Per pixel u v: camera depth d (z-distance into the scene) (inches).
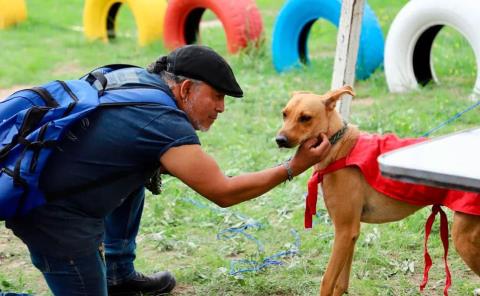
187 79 119.2
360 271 161.6
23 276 167.3
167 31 465.7
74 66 438.3
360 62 367.9
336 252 137.0
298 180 222.4
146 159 117.0
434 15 322.7
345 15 194.4
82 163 114.6
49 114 113.2
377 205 136.2
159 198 213.3
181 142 115.0
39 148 110.7
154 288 155.9
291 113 132.1
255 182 119.6
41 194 114.3
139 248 183.0
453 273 161.5
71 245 117.3
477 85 307.9
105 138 114.7
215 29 556.1
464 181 90.2
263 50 429.1
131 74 121.9
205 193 117.3
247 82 373.1
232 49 426.0
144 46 490.6
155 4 491.5
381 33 374.9
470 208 120.2
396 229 183.5
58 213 116.1
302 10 388.8
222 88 119.9
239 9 421.1
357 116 298.2
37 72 417.4
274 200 209.3
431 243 175.0
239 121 303.1
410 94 330.6
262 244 180.5
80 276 119.6
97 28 522.9
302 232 185.6
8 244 187.0
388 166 96.0
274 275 162.2
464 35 313.4
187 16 458.0
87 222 118.6
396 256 170.2
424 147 104.2
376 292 151.7
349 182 134.3
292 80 372.8
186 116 118.6
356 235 136.9
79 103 114.1
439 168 93.3
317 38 502.6
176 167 115.3
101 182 116.3
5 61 442.0
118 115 115.0
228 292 155.9
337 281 144.0
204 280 161.9
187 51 120.2
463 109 295.3
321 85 357.4
